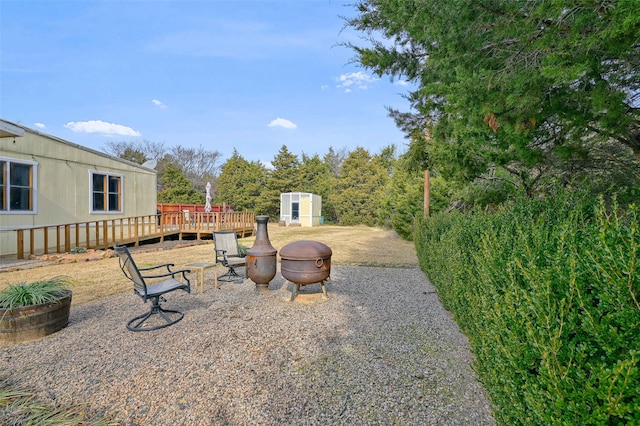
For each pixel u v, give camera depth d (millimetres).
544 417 1055
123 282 5918
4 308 3326
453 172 4922
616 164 4047
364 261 8719
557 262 1307
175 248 10656
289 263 4836
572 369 1039
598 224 1354
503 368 1400
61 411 2262
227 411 2287
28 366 2867
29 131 8883
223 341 3387
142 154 31812
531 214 2479
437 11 2658
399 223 13906
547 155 3877
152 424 2154
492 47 2838
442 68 3467
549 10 2182
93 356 3049
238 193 30906
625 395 890
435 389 2545
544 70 2221
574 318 1122
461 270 2936
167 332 3623
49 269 7020
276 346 3287
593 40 2082
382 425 2141
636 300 1005
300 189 30828
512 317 1374
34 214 9094
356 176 28484
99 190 11180
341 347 3285
